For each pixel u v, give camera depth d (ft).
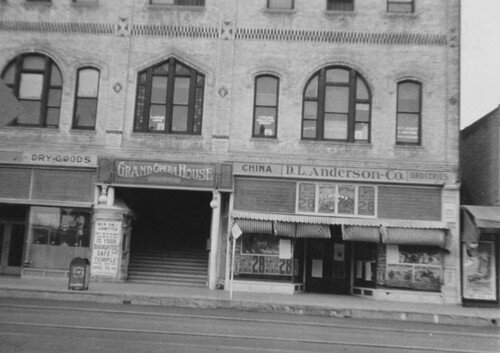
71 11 73.05
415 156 68.85
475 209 66.13
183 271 74.38
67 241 70.13
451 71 69.36
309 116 70.74
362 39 70.69
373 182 68.39
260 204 69.05
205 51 71.67
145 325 39.68
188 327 39.88
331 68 71.20
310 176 68.64
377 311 54.29
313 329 42.57
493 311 58.75
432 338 41.16
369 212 68.08
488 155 71.56
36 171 71.36
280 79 70.79
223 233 70.49
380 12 70.95
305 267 71.51
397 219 67.62
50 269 69.72
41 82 73.10
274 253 67.87
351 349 34.19
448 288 65.98
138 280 72.08
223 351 31.55
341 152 69.41
